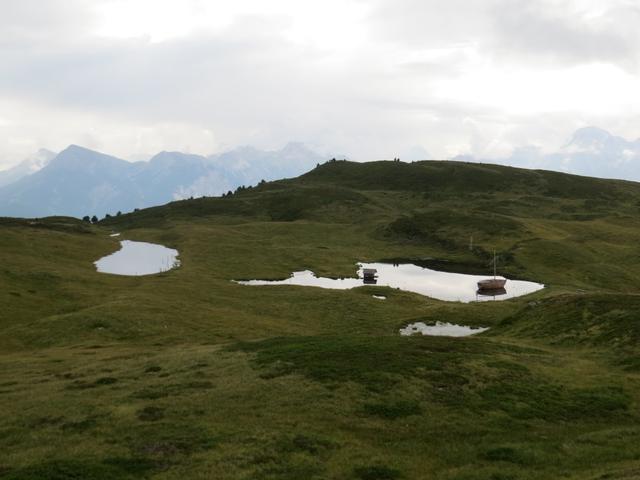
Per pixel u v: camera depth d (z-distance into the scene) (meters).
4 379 39.25
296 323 76.69
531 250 145.25
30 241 135.50
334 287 114.81
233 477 20.75
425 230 185.50
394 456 23.84
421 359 36.94
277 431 25.47
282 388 31.34
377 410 28.77
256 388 31.45
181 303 80.38
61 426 26.47
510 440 26.53
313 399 29.72
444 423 27.88
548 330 51.78
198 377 34.66
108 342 57.91
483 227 176.75
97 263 131.12
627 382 35.91
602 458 24.23
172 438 24.50
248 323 72.19
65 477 20.31
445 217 195.62
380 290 102.81
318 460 22.84
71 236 161.25
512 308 81.25
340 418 27.66
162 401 29.88
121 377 36.56
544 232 165.62
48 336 59.62
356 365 35.28
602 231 168.62
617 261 138.25
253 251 149.50
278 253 149.50
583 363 40.53
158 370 38.00
